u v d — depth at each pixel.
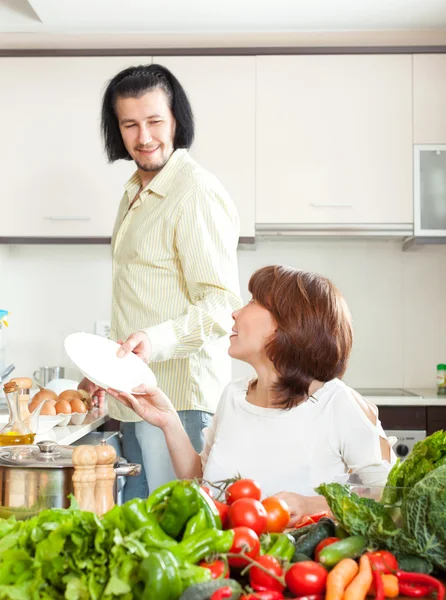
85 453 1.18
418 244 3.69
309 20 3.58
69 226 3.63
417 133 3.61
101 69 3.63
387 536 0.96
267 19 3.57
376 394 3.57
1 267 3.86
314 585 0.88
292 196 3.61
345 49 3.61
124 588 0.82
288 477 1.53
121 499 2.43
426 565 0.95
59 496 1.21
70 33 3.73
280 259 3.93
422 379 3.93
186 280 2.32
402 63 3.61
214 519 0.93
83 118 3.64
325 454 1.54
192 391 2.35
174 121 2.50
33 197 3.63
